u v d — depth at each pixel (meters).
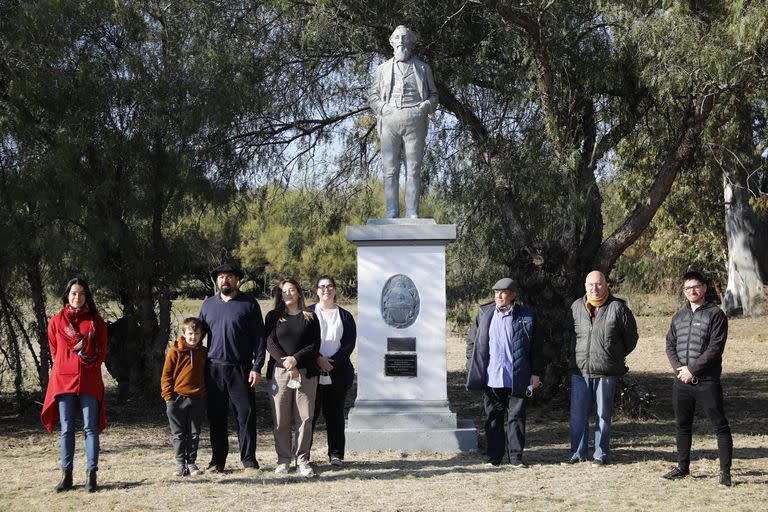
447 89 12.84
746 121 12.61
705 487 6.88
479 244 14.45
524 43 11.40
